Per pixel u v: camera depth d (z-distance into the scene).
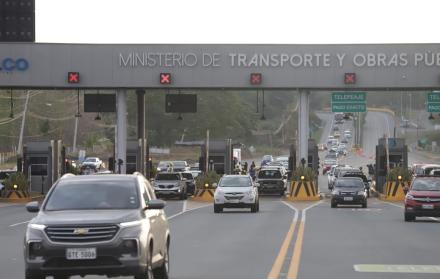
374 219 51.59
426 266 26.48
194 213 59.09
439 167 95.38
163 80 72.88
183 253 30.97
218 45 73.12
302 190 79.44
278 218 52.62
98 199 21.42
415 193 48.97
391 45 73.06
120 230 19.81
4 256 30.44
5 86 72.75
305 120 77.38
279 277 23.88
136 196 21.58
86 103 77.44
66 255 19.53
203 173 83.69
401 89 74.69
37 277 19.81
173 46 73.12
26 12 61.53
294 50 73.25
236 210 63.06
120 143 75.12
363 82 73.31
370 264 27.05
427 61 72.75
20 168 89.19
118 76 73.25
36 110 177.62
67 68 72.88
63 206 21.25
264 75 73.31
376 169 92.88
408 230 42.25
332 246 33.38
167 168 111.50
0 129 170.88
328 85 73.38
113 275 19.95
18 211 61.34
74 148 175.38
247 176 61.56
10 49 72.38
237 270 25.72
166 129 196.25
